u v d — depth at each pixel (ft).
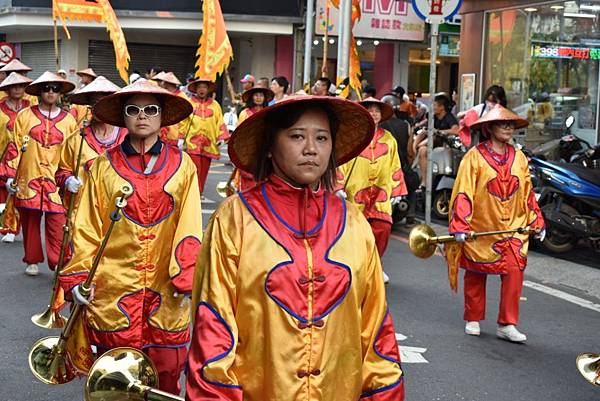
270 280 9.89
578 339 25.12
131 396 11.72
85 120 22.56
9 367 20.88
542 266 35.17
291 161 10.11
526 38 53.26
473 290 24.91
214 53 35.06
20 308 26.22
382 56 93.15
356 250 10.33
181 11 91.61
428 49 92.89
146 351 16.21
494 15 55.98
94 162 16.28
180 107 17.12
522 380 21.22
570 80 50.21
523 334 25.44
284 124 10.13
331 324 10.05
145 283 16.07
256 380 9.91
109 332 15.90
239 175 28.76
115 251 15.97
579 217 35.99
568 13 50.01
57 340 16.30
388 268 34.27
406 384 20.57
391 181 29.14
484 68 56.85
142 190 16.01
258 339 9.91
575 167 36.63
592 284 32.55
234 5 89.30
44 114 30.48
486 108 33.35
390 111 29.04
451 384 20.68
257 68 95.86
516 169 24.48
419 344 23.94
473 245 24.41
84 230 15.87
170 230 16.24
